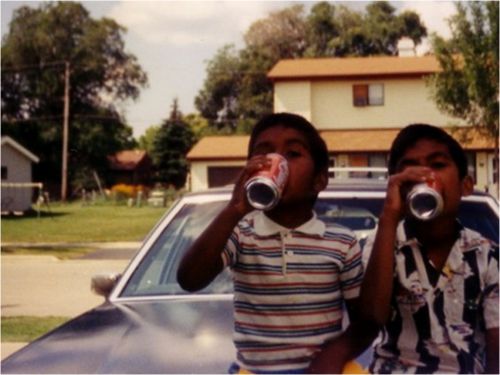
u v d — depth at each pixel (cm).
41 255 1952
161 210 3806
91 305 1061
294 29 5641
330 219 406
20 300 1112
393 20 5272
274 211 229
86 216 3409
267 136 233
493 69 2383
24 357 301
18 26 5375
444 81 2548
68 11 5438
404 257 230
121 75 5666
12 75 5362
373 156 3325
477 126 2558
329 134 3425
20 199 3719
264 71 5697
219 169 3950
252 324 230
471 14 2384
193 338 304
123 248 2191
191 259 220
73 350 302
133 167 6056
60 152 5425
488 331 231
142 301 374
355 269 231
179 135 6028
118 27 5562
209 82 5962
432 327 229
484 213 411
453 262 228
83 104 5556
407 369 231
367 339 232
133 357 285
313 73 3416
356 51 5344
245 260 229
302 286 227
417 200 219
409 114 3412
